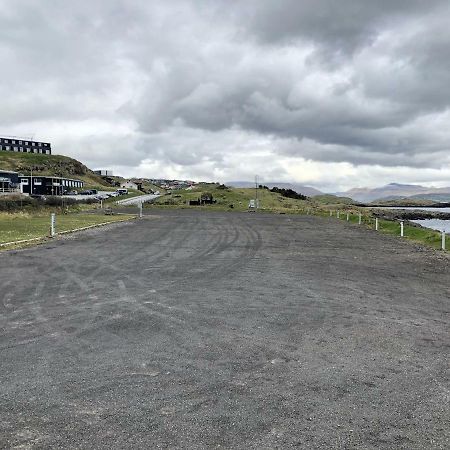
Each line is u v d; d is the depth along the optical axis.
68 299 8.84
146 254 15.88
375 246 19.41
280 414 4.12
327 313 7.99
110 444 3.59
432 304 8.80
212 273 12.12
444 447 3.59
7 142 179.12
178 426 3.89
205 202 94.06
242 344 6.19
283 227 30.95
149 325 7.10
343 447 3.57
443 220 95.31
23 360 5.51
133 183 180.62
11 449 3.53
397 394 4.60
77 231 24.84
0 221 30.06
